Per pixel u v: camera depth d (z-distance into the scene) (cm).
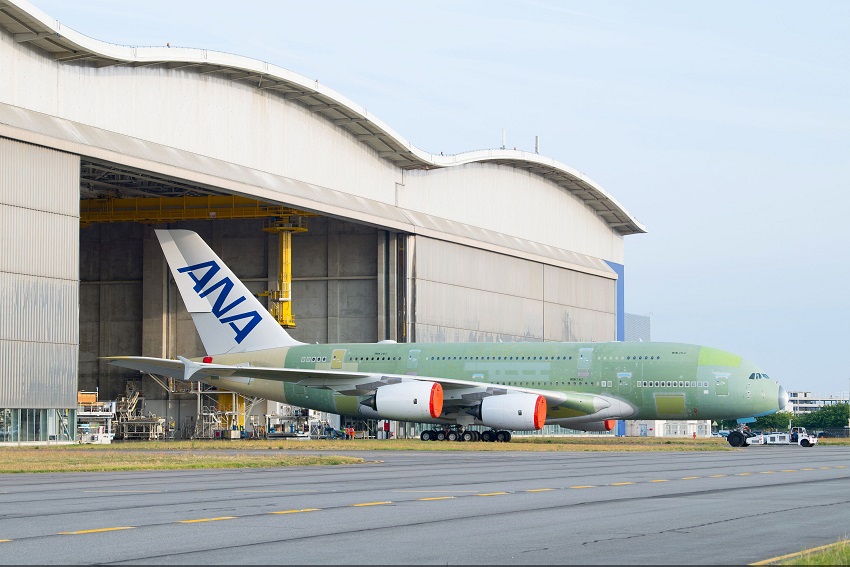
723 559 2067
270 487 3900
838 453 7531
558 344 9212
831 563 1931
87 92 8544
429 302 11869
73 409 8344
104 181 11056
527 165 13675
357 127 11144
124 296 12488
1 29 7769
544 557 2102
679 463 5722
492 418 8612
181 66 9344
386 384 8956
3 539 2405
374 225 11162
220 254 12275
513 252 13238
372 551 2189
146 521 2744
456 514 2866
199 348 12094
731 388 8525
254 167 10056
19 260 7769
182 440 11325
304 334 12144
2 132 7562
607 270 15400
